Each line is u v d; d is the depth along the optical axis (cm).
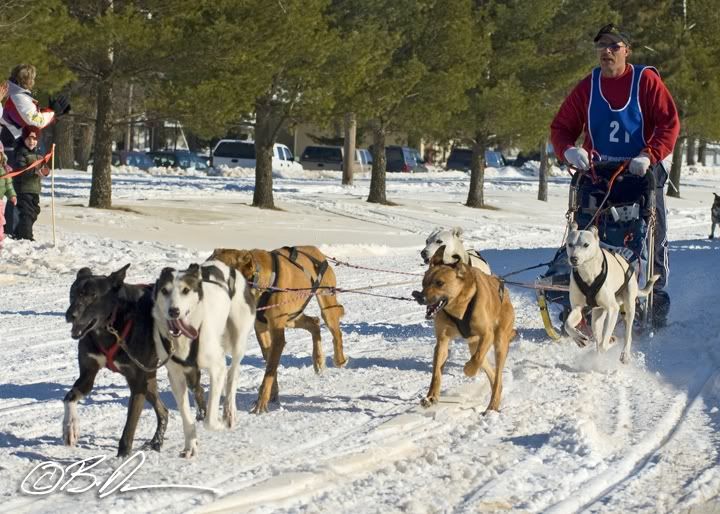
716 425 948
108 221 2656
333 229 3012
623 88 1375
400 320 1579
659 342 1402
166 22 2630
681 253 2695
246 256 988
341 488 742
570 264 1223
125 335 801
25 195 2098
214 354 825
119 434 884
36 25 2300
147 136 8512
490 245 2966
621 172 1377
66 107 2156
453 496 728
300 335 1425
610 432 914
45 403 990
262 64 2758
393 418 957
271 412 982
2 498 698
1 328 1403
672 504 721
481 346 981
